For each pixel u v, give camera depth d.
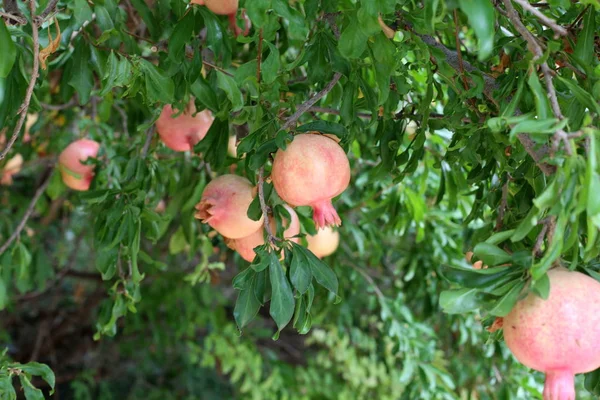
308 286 0.74
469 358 1.84
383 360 2.19
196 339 3.06
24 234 1.44
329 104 1.17
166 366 3.07
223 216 0.89
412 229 1.72
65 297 3.06
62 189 1.61
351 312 2.05
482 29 0.59
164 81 0.92
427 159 1.36
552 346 0.62
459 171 1.05
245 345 2.41
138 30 1.35
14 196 2.05
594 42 0.81
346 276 1.77
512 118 0.64
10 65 0.73
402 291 1.88
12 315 2.85
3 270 1.28
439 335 1.96
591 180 0.57
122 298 1.13
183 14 0.95
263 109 0.87
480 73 0.81
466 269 0.66
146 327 2.73
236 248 0.95
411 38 0.82
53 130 1.88
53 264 2.84
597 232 0.65
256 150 0.77
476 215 1.01
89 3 0.99
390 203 1.45
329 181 0.76
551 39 0.81
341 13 0.85
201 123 1.11
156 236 1.16
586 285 0.63
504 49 0.83
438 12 0.79
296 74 1.37
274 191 0.83
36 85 0.92
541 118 0.63
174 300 2.40
